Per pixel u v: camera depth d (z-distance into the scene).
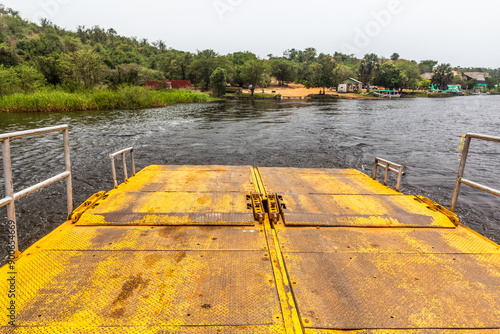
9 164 2.55
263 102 56.72
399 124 22.12
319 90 97.69
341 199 4.29
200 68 84.25
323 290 2.29
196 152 12.02
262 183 5.22
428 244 3.04
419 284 2.39
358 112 33.47
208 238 3.07
